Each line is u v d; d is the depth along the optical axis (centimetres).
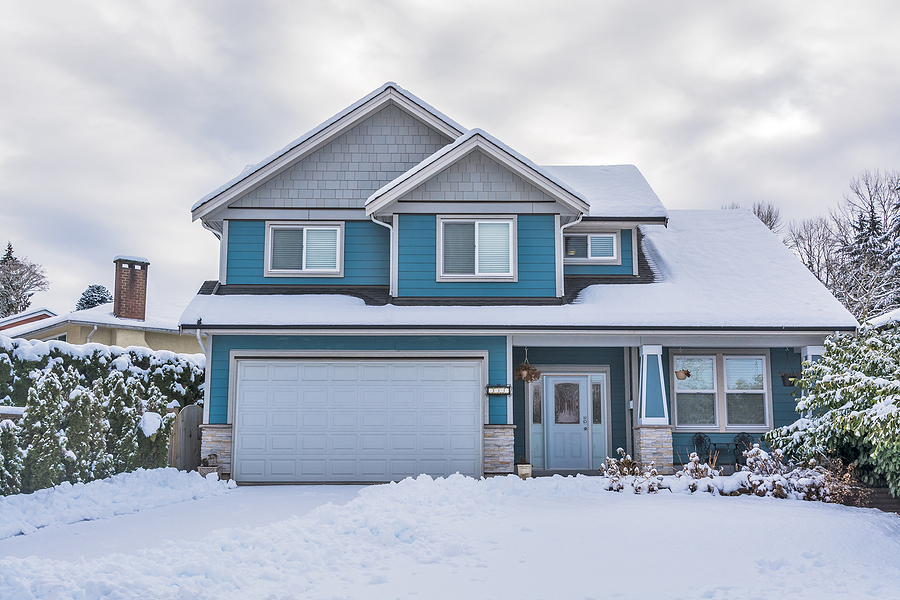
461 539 877
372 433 1619
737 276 1836
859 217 4172
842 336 1468
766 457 1412
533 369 1675
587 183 1983
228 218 1783
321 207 1795
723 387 1759
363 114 1812
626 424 1836
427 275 1694
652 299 1705
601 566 784
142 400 1528
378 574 728
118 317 2691
